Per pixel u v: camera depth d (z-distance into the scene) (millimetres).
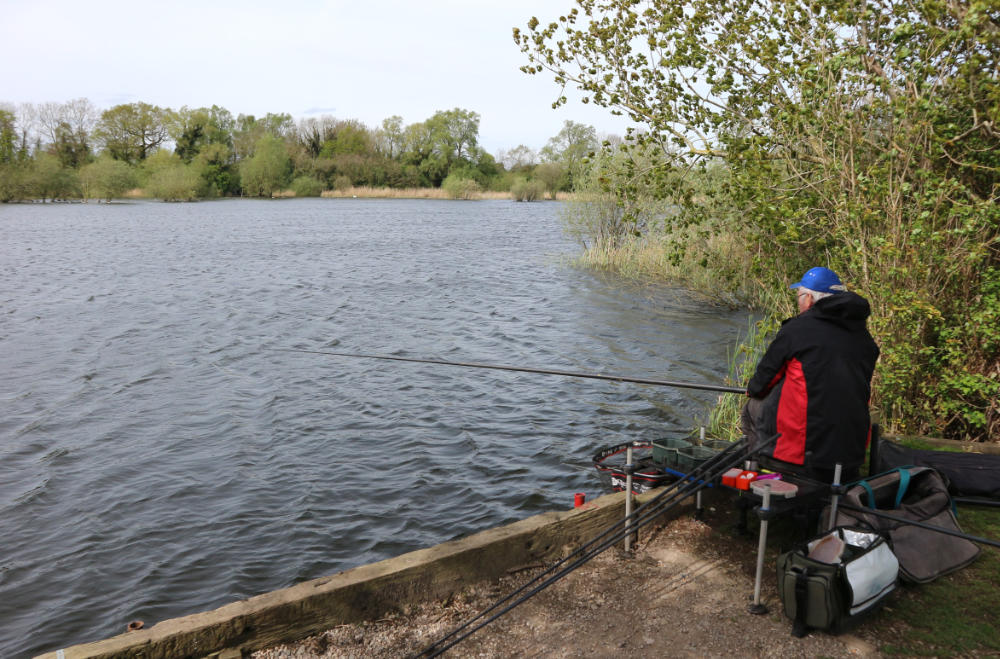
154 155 112312
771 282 8961
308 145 128750
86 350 13922
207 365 12805
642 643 3305
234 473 8094
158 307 18516
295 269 26391
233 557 6316
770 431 3869
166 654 3072
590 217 24859
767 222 7688
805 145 8016
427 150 126812
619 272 23422
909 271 6234
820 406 3678
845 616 3266
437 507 7215
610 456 5320
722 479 4004
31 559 6324
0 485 7840
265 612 3277
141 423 9781
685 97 8523
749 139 7711
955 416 6383
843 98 6906
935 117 5973
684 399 10430
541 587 3359
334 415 10039
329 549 6441
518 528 4016
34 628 5375
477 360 13203
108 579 5996
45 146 105188
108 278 23875
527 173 129625
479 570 3842
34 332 15492
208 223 52625
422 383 11570
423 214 67188
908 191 6422
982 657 3109
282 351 13891
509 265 27297
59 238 39344
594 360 12961
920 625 3344
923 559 3684
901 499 4031
